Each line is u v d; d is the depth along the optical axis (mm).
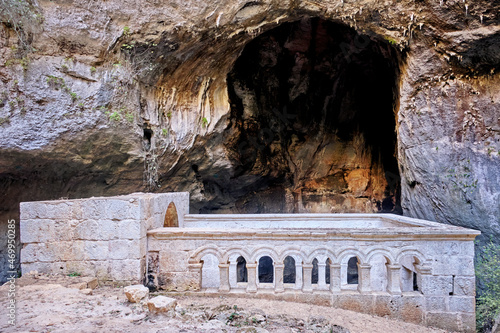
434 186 8695
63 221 4703
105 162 8281
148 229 4906
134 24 7656
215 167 11422
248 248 4602
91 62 7406
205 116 10156
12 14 6344
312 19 12094
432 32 7777
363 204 15086
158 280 4730
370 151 14898
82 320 3137
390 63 10938
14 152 6750
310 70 14070
